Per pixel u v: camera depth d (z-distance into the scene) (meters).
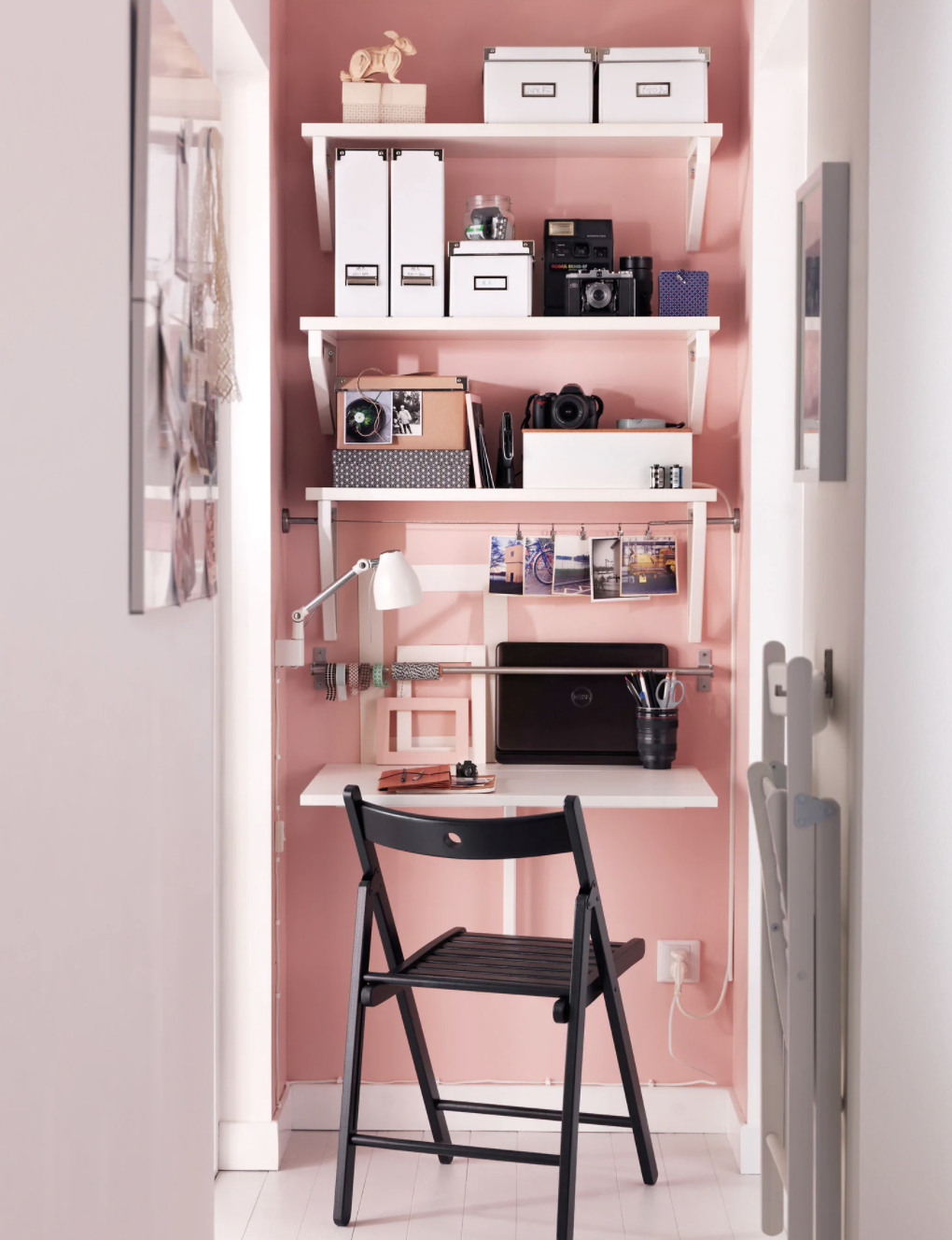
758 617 2.61
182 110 1.57
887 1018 1.84
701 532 2.70
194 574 1.65
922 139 1.79
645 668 2.82
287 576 2.85
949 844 1.83
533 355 2.84
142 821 1.47
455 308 2.64
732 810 2.82
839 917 1.89
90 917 1.27
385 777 2.60
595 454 2.67
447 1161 2.65
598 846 2.86
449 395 2.68
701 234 2.77
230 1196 2.52
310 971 2.87
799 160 2.58
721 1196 2.51
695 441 2.81
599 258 2.69
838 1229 1.91
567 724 2.86
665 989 2.86
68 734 1.20
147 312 1.40
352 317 2.62
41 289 1.12
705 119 2.60
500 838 2.24
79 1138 1.24
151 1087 1.52
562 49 2.59
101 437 1.29
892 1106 1.85
